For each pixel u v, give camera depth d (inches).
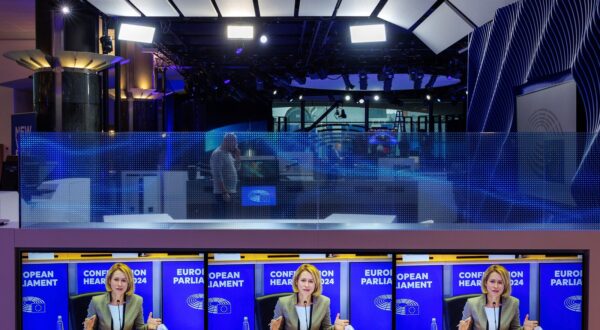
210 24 422.3
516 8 235.0
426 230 124.5
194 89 641.6
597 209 136.1
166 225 129.9
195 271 125.8
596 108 166.2
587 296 123.6
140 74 518.0
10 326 125.6
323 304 125.0
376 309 125.0
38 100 291.7
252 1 306.3
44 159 136.1
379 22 362.6
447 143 139.9
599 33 164.1
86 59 291.4
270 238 124.8
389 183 139.6
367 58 556.4
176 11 325.7
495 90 249.9
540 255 124.4
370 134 140.0
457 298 125.0
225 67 608.7
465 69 536.1
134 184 139.6
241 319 125.6
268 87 682.8
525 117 221.1
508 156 139.3
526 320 124.6
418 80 582.2
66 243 125.9
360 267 125.3
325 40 467.5
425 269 125.0
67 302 125.8
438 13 328.5
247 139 141.1
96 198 138.5
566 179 137.9
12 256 125.6
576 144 137.6
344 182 139.8
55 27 289.1
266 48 520.7
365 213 139.5
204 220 136.8
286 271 125.4
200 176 140.6
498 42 255.1
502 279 124.6
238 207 139.7
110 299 126.0
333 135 140.0
